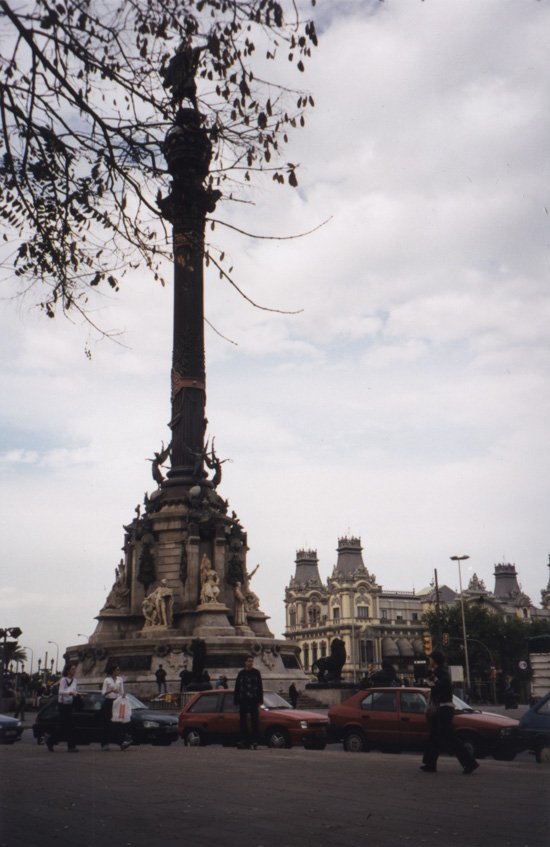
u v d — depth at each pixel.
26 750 27.06
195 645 55.16
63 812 13.70
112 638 65.62
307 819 13.09
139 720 32.00
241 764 21.08
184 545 65.25
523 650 146.75
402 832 12.06
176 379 68.44
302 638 196.88
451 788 16.75
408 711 27.36
